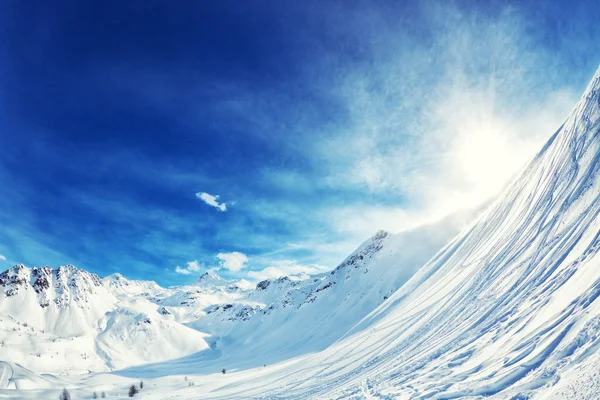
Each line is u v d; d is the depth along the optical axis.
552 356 14.80
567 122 37.50
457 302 34.56
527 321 19.50
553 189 31.31
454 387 18.00
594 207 22.94
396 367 29.75
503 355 18.22
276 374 68.19
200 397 61.72
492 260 35.12
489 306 26.66
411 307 51.50
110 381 153.25
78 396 115.56
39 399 110.56
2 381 123.88
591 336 13.71
